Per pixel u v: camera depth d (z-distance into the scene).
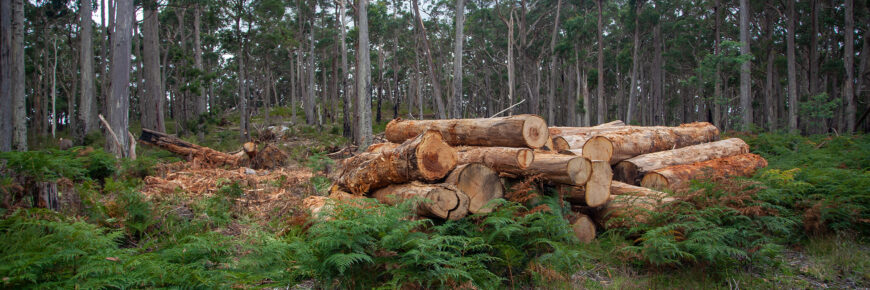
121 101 12.52
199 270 3.25
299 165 14.67
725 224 5.10
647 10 32.81
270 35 29.61
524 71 40.00
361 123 19.06
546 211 4.84
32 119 43.00
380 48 44.22
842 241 5.40
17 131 11.06
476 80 57.00
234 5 27.12
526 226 4.62
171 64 45.59
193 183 9.19
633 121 32.47
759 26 37.34
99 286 2.91
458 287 3.86
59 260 3.20
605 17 39.81
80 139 19.45
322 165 11.12
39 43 38.16
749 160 8.70
